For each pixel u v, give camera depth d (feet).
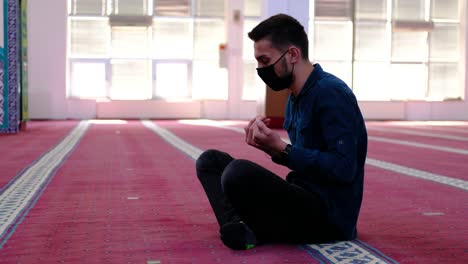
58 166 16.67
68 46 48.78
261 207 7.16
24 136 28.89
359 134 7.11
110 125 39.96
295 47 6.89
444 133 34.01
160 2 49.78
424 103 52.31
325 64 51.44
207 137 28.68
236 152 21.35
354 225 7.56
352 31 51.39
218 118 50.65
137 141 26.05
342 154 6.78
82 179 14.14
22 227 8.92
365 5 51.42
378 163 18.12
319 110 6.94
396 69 52.06
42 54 47.32
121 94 49.73
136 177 14.53
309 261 6.95
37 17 47.11
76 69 48.96
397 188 12.98
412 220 9.53
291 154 6.81
